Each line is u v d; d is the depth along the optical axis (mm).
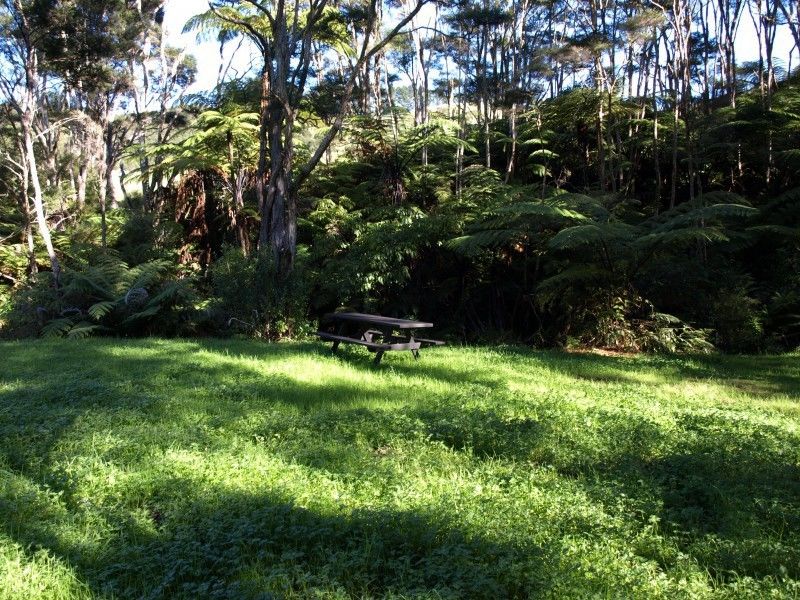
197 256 19828
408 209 17141
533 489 4551
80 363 10383
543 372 10172
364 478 4793
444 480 4824
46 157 25359
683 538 3941
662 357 12453
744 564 3551
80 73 18109
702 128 17891
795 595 3166
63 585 3312
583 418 6512
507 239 14641
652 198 20859
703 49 22656
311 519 3941
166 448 5590
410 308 16031
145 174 20688
